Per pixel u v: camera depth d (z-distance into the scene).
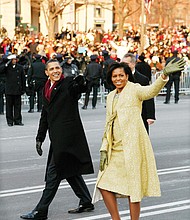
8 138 30.00
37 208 16.44
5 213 17.02
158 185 14.13
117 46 57.00
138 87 14.30
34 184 20.39
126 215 16.89
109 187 14.04
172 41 74.06
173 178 21.25
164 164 23.64
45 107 16.53
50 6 77.12
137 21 114.19
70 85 16.19
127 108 14.16
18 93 33.91
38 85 39.72
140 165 13.99
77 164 16.28
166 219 16.58
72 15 111.94
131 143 13.99
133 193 13.76
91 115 39.28
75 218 16.59
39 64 39.72
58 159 16.09
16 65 33.84
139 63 35.09
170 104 46.59
